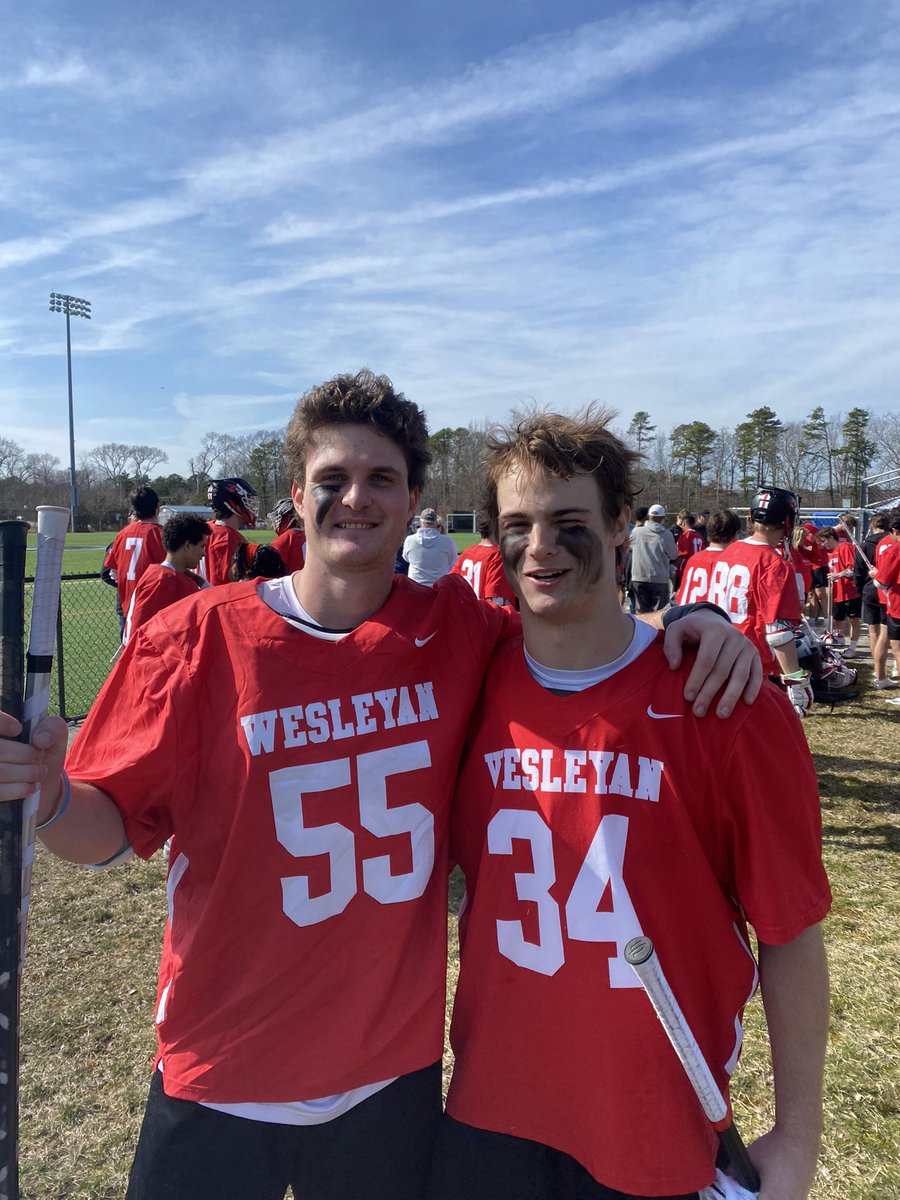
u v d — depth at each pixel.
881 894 3.76
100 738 1.45
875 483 22.16
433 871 1.46
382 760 1.41
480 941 1.37
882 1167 2.20
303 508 1.51
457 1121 1.36
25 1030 2.80
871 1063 2.60
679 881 1.26
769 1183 1.17
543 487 1.29
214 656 1.43
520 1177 1.30
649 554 10.09
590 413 1.33
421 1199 1.40
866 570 11.00
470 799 1.44
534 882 1.32
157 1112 1.37
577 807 1.29
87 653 10.15
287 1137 1.34
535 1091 1.30
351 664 1.42
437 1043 1.41
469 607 1.61
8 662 1.20
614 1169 1.22
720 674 1.24
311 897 1.36
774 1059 1.26
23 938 1.20
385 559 1.47
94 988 3.06
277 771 1.37
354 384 1.47
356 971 1.37
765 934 1.23
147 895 3.83
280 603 1.49
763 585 4.66
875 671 8.24
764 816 1.23
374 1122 1.35
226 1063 1.33
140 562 6.00
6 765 1.15
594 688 1.33
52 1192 2.14
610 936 1.25
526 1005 1.30
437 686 1.48
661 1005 1.08
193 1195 1.32
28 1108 2.45
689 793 1.26
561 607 1.30
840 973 3.11
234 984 1.37
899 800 5.05
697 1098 1.22
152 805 1.43
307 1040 1.34
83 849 1.35
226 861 1.36
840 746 6.25
